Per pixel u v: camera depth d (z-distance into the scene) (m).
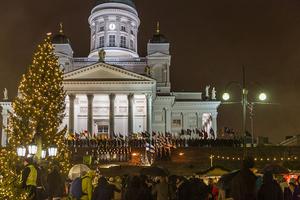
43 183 26.05
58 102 45.56
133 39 114.62
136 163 69.81
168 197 23.61
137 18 115.88
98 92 89.25
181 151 73.25
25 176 21.42
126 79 89.44
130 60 103.75
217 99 104.06
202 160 71.50
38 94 43.84
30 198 21.25
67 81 88.38
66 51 101.69
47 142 43.41
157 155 69.56
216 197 28.83
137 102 96.62
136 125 96.38
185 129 101.62
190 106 102.25
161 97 98.69
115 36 111.19
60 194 27.66
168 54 102.62
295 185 23.62
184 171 63.09
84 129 96.31
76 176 23.12
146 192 18.89
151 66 102.69
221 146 75.88
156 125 98.81
